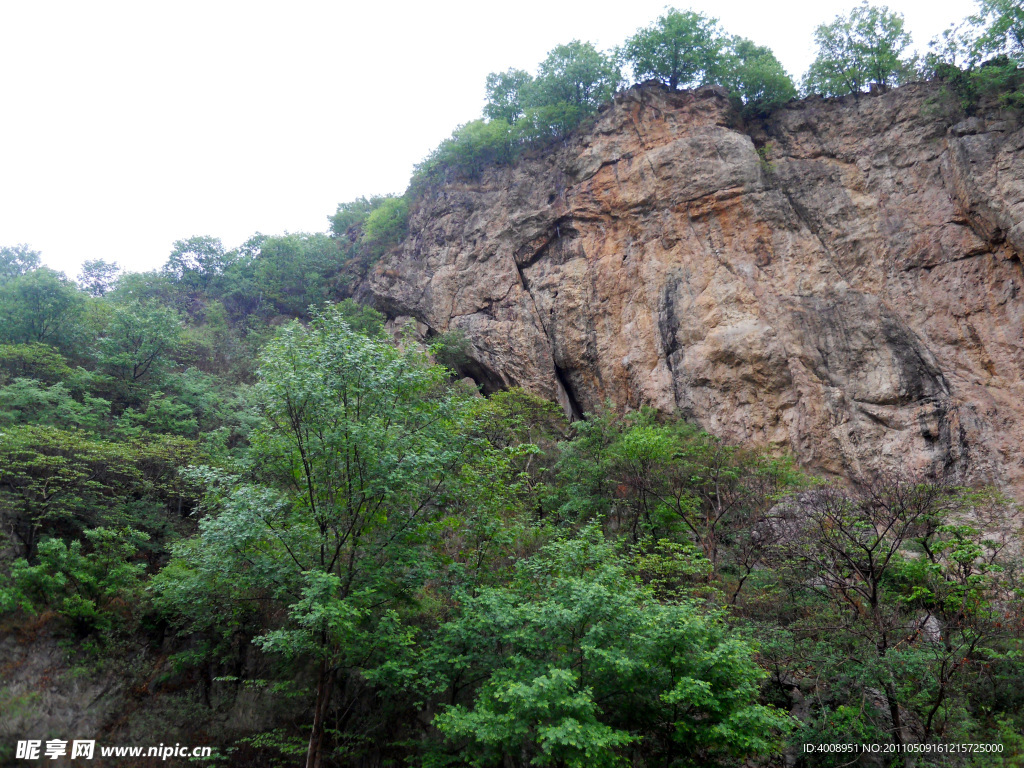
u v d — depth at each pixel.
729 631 14.10
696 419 28.91
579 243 34.94
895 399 25.94
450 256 38.97
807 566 17.02
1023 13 28.88
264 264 45.12
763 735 11.38
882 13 33.69
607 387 32.06
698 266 31.52
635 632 11.50
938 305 27.16
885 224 29.39
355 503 13.51
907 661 12.93
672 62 37.62
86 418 21.97
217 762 14.26
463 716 11.06
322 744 14.66
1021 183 26.27
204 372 33.41
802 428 27.08
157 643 15.84
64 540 17.20
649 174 33.75
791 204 31.48
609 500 22.08
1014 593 16.34
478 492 15.41
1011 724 13.30
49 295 28.44
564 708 10.38
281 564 13.41
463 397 18.30
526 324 34.62
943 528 16.30
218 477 14.16
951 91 30.11
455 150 41.88
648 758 12.40
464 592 13.30
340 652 12.89
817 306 28.78
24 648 14.11
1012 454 23.33
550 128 39.78
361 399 14.53
